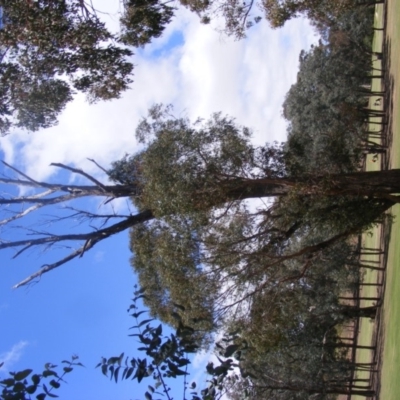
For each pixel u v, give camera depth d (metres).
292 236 23.19
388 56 37.94
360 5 41.41
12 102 18.05
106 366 7.04
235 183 19.31
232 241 20.56
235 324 20.98
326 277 31.88
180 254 20.09
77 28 17.84
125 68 19.31
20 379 6.28
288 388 29.19
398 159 29.27
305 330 31.23
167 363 7.32
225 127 19.70
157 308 22.31
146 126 19.84
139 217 20.48
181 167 18.83
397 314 25.11
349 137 38.22
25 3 16.84
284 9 28.42
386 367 27.27
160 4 21.41
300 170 21.39
